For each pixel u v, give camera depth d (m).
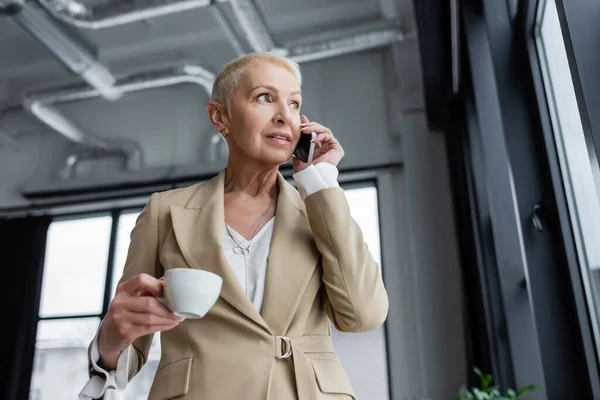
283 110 0.96
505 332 3.17
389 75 5.47
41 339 5.66
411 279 4.78
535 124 1.99
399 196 5.06
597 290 1.63
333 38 4.74
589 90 1.22
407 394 4.50
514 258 2.44
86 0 4.80
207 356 0.80
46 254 5.96
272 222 0.96
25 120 6.36
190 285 0.70
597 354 1.64
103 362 0.80
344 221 0.89
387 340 4.71
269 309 0.84
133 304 0.73
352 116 5.41
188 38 5.85
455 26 2.99
